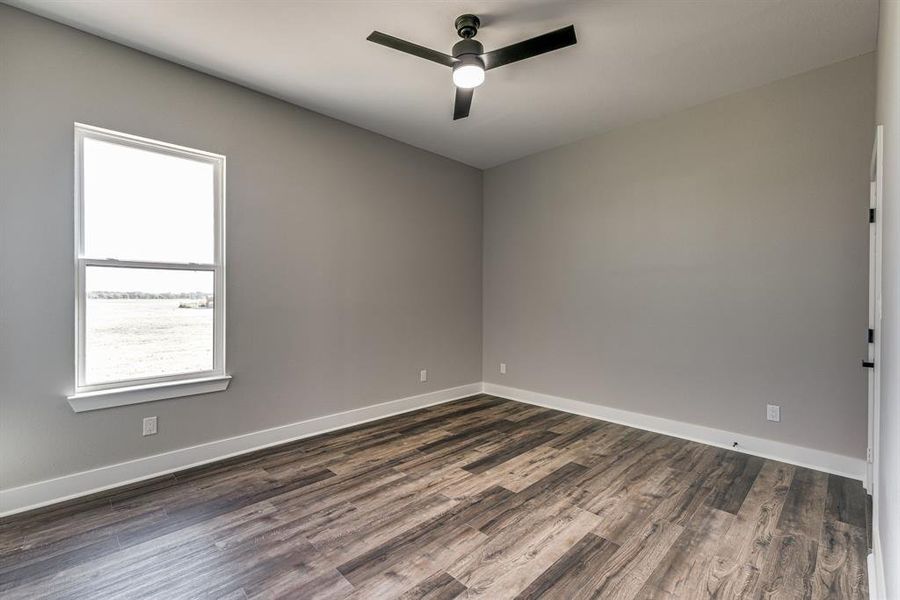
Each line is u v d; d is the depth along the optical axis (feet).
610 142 13.16
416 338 14.61
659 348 12.16
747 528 7.17
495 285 16.63
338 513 7.66
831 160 9.38
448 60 7.73
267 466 9.67
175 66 9.32
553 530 7.13
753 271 10.46
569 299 14.32
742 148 10.60
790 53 8.91
